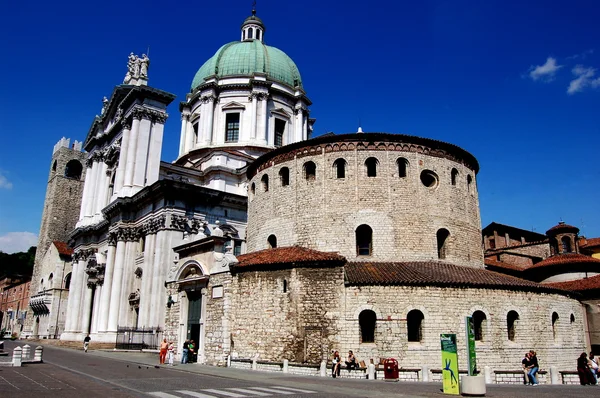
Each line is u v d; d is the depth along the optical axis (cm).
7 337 11000
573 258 5188
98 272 6444
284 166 4303
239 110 7269
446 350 2167
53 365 3341
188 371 3016
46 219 10488
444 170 4144
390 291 3184
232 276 3569
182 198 5481
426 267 3600
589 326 4438
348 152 4041
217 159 6612
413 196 3953
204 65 7950
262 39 8656
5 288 13325
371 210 3884
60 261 8975
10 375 2608
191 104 7750
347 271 3388
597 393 2219
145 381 2431
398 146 4047
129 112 6397
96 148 7500
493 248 6575
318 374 2922
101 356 4353
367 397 1923
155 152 6244
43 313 9269
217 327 3553
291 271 3331
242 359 3291
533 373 2828
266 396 1902
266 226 4328
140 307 5206
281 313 3288
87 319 6562
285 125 7600
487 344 3300
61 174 10631
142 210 5781
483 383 2048
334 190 3981
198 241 3966
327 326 3164
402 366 3047
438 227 3947
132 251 5791
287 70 7894
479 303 3350
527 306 3556
